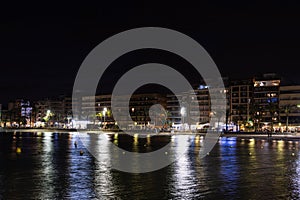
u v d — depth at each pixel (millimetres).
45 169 29625
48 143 66500
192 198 19047
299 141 84688
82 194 19719
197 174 27531
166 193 20203
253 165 33750
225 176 26516
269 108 182125
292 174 27656
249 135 120125
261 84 199000
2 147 55500
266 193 20359
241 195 19828
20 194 19578
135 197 19141
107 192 20328
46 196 19141
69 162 34812
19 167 30812
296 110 186500
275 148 58281
